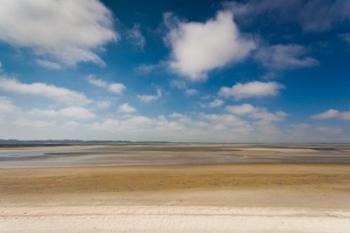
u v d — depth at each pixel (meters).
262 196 9.84
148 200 9.05
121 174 15.88
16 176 15.07
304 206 8.21
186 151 50.88
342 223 6.21
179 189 11.38
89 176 15.02
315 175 15.39
